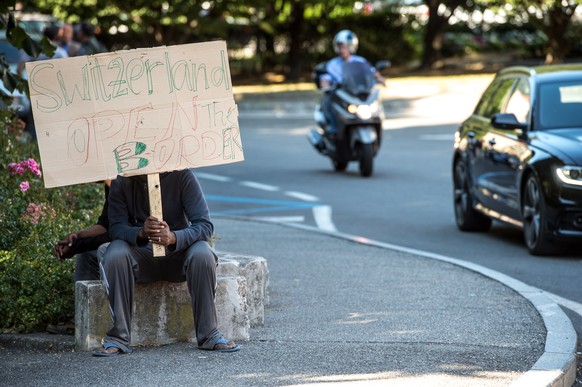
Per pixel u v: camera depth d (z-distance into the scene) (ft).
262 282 53.47
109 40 271.08
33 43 58.75
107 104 46.34
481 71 256.11
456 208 92.79
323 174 130.31
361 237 85.76
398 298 59.77
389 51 287.69
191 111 46.78
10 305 51.37
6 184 62.08
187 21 258.98
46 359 46.44
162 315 48.42
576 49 269.44
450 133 164.86
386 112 205.46
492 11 255.29
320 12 277.03
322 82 128.06
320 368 44.06
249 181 126.31
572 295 63.52
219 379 42.45
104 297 47.57
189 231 46.62
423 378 42.60
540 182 75.77
